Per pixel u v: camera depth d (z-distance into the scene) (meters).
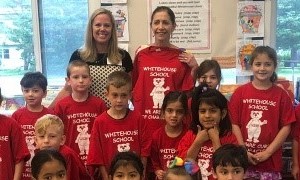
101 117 2.41
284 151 2.91
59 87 3.38
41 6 3.40
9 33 3.43
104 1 3.16
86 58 2.63
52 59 3.48
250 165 2.46
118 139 2.38
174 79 2.59
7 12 3.41
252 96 2.51
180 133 2.41
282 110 2.48
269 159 2.46
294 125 2.53
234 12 3.16
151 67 2.61
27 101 2.55
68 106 2.52
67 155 2.19
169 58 2.62
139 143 2.43
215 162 1.95
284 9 3.31
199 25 3.17
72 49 3.47
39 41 3.41
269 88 2.51
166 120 2.38
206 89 2.27
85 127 2.51
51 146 2.17
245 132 2.51
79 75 2.48
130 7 3.16
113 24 2.63
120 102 2.36
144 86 2.60
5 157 2.30
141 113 2.60
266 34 3.20
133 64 2.74
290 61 3.38
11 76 3.48
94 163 2.35
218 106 2.19
